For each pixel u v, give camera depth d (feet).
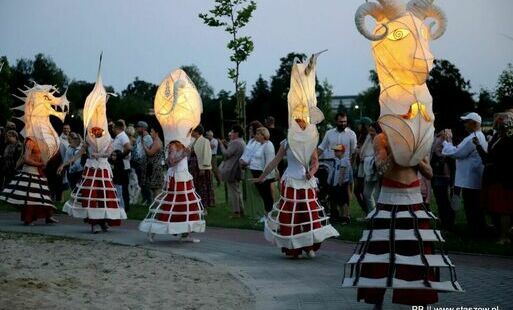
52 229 43.09
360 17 20.33
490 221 45.50
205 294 24.50
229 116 182.50
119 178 50.52
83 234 40.83
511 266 29.25
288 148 32.35
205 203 52.70
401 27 20.25
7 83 213.05
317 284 26.22
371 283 19.75
